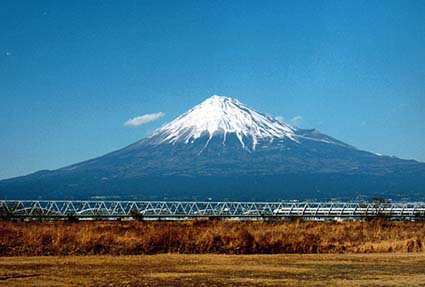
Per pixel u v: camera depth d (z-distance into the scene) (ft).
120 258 98.07
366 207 249.14
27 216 177.88
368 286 72.95
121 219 191.83
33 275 80.18
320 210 235.61
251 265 90.99
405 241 117.91
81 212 196.03
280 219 202.49
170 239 110.32
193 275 81.10
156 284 74.18
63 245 105.09
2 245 103.96
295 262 95.04
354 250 112.37
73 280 76.64
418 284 74.43
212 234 114.93
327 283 75.10
